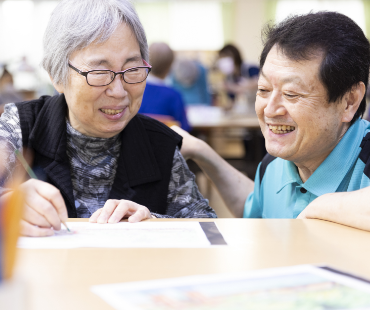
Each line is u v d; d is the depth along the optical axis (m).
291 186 1.20
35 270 0.59
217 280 0.55
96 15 1.03
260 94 1.06
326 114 1.00
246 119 4.21
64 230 0.82
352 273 0.58
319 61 0.96
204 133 4.07
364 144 1.07
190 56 10.07
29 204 0.78
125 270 0.60
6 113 1.22
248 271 0.60
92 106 1.08
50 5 10.16
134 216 0.91
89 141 1.19
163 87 3.29
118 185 1.21
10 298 0.33
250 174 3.80
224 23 10.46
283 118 1.02
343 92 0.99
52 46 1.08
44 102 1.28
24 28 10.19
